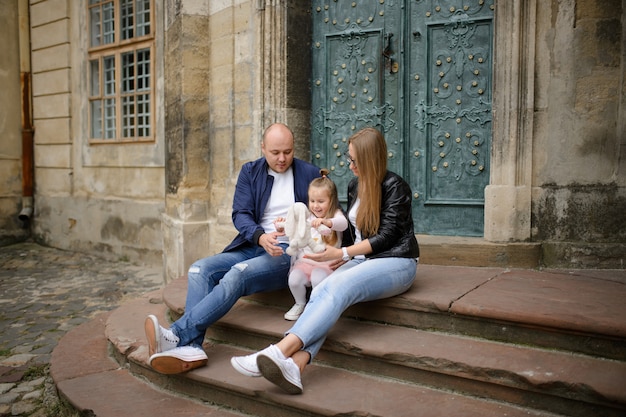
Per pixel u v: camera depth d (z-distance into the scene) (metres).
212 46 5.71
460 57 4.70
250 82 5.30
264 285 3.38
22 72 9.34
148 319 3.01
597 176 4.09
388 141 5.02
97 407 3.04
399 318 3.24
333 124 5.27
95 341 4.14
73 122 8.79
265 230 3.63
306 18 5.28
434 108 4.81
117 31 7.92
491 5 4.55
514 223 4.25
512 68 4.17
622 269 4.06
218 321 3.45
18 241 9.52
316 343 2.83
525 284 3.54
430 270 4.02
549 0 4.09
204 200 5.85
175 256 5.88
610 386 2.43
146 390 3.27
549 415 2.55
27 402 3.49
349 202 3.43
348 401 2.69
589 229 4.14
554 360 2.71
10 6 9.23
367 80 5.09
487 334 3.01
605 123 4.05
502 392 2.67
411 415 2.55
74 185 8.83
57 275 7.15
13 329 4.93
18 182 9.50
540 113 4.19
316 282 3.24
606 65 4.02
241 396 2.94
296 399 2.72
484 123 4.63
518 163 4.22
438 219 4.83
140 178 7.81
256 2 5.16
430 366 2.80
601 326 2.68
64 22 8.65
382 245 3.13
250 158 5.34
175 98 5.88
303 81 5.29
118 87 8.00
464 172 4.73
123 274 7.12
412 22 4.86
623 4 3.95
